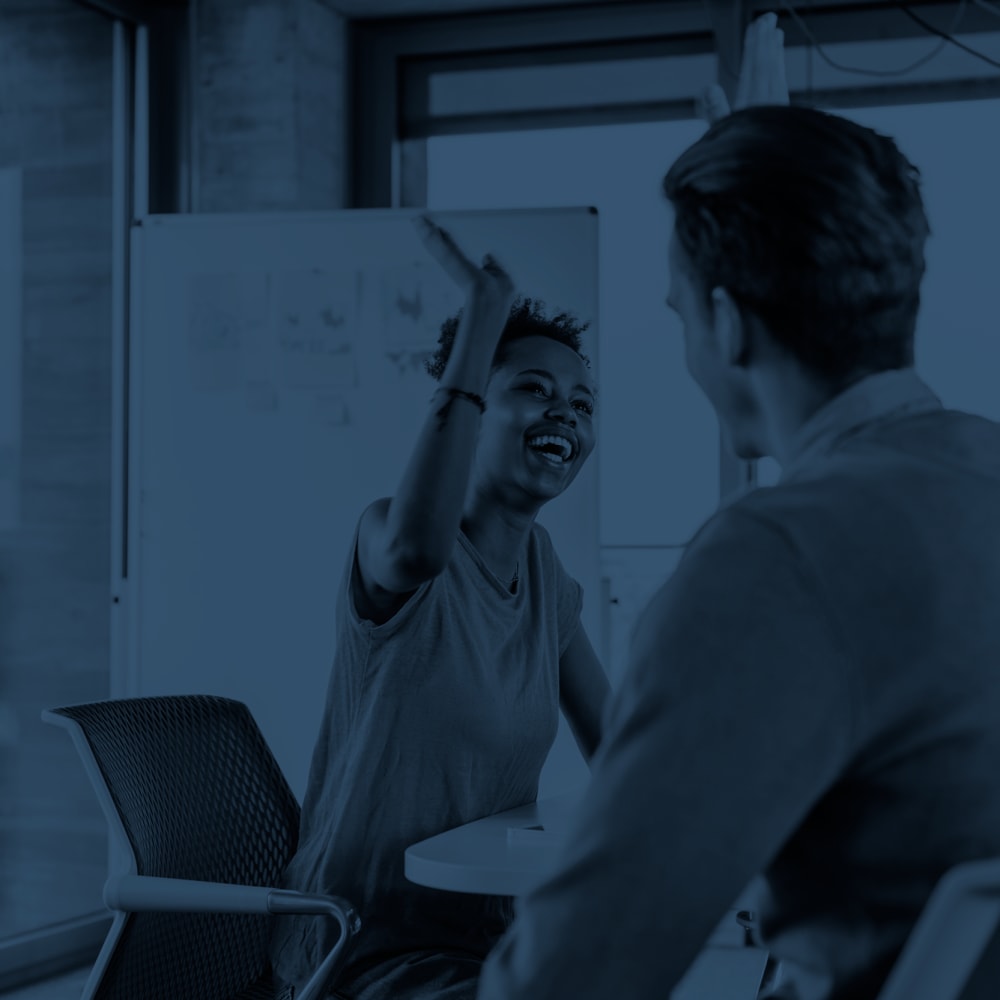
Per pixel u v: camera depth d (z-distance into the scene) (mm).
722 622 661
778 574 667
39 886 3715
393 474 3393
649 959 635
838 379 767
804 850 709
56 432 3848
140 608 3490
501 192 4449
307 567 3416
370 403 3412
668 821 638
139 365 3520
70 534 3879
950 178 3951
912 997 568
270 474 3447
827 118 771
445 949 1781
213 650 3445
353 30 4520
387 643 1830
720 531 700
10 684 3666
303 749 3385
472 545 1954
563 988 637
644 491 4117
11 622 3674
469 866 1519
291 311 3455
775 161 752
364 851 1791
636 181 4301
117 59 4176
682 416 4098
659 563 4098
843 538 676
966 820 655
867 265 741
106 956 1671
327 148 4375
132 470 3529
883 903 677
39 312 3803
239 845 1912
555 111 4402
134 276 3545
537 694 1946
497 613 1927
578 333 2254
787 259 743
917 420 758
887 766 669
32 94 3809
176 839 1818
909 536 681
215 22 4254
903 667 656
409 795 1807
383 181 4516
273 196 4207
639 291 4180
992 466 736
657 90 4316
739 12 4168
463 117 4484
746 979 3498
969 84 4020
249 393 3467
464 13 4430
